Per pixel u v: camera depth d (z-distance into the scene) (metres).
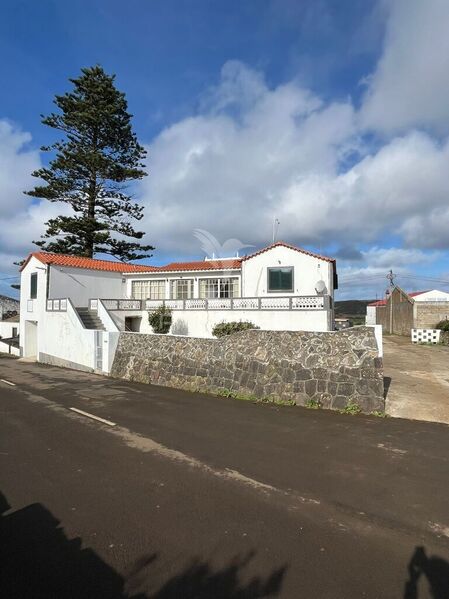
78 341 20.47
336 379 9.91
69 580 3.18
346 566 3.38
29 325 28.84
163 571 3.30
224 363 12.21
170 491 4.93
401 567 3.37
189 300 22.27
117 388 13.41
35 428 8.11
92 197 36.12
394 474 5.49
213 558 3.49
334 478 5.35
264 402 10.72
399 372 14.76
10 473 5.56
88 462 6.02
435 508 4.46
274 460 6.08
